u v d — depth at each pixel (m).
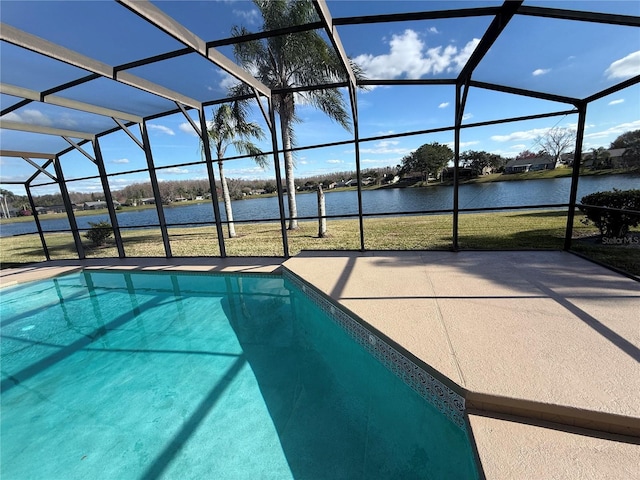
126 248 9.35
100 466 1.99
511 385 1.72
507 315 2.54
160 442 2.14
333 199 14.59
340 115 8.22
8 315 4.66
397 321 2.61
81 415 2.47
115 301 4.93
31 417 2.48
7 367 3.26
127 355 3.34
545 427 1.56
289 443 2.04
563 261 3.86
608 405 1.52
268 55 7.59
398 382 2.31
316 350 3.25
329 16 2.89
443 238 6.75
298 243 7.79
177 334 3.74
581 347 2.02
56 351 3.53
